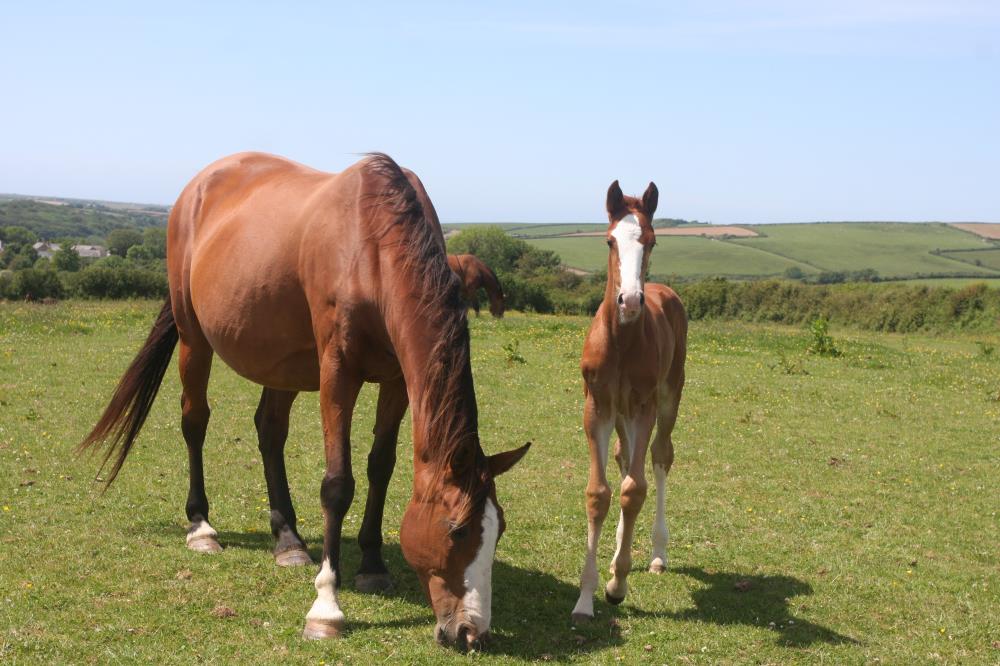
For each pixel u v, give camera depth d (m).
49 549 5.47
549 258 69.12
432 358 4.19
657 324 5.38
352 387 4.83
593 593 5.02
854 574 5.82
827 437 10.48
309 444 9.20
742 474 8.59
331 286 4.78
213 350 6.28
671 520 7.02
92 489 7.02
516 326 21.64
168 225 6.67
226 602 4.79
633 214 4.98
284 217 5.37
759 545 6.41
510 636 4.58
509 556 5.99
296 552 5.58
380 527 5.33
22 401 10.43
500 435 10.00
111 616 4.48
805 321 37.22
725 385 14.16
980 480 8.68
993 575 5.89
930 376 16.19
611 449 9.44
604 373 4.98
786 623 4.92
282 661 4.07
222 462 8.19
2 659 3.92
